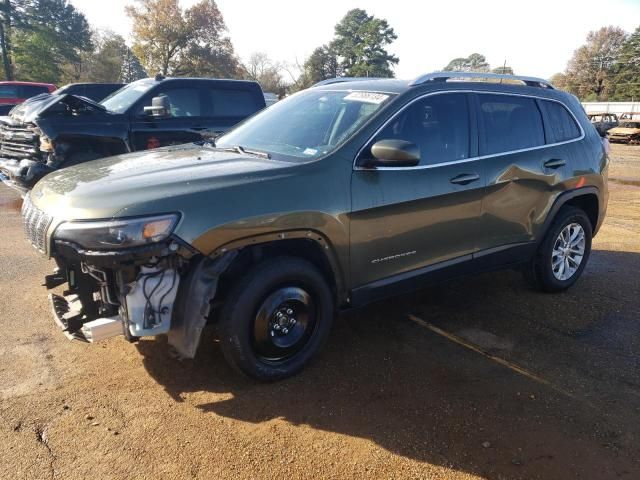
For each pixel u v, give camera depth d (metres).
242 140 4.09
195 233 2.80
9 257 5.65
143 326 2.84
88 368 3.42
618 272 5.70
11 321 4.07
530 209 4.46
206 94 8.71
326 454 2.67
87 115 7.53
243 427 2.87
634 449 2.76
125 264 2.70
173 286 2.88
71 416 2.92
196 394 3.17
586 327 4.26
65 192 2.98
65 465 2.54
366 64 70.81
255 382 3.29
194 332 2.90
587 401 3.19
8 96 16.12
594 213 5.23
